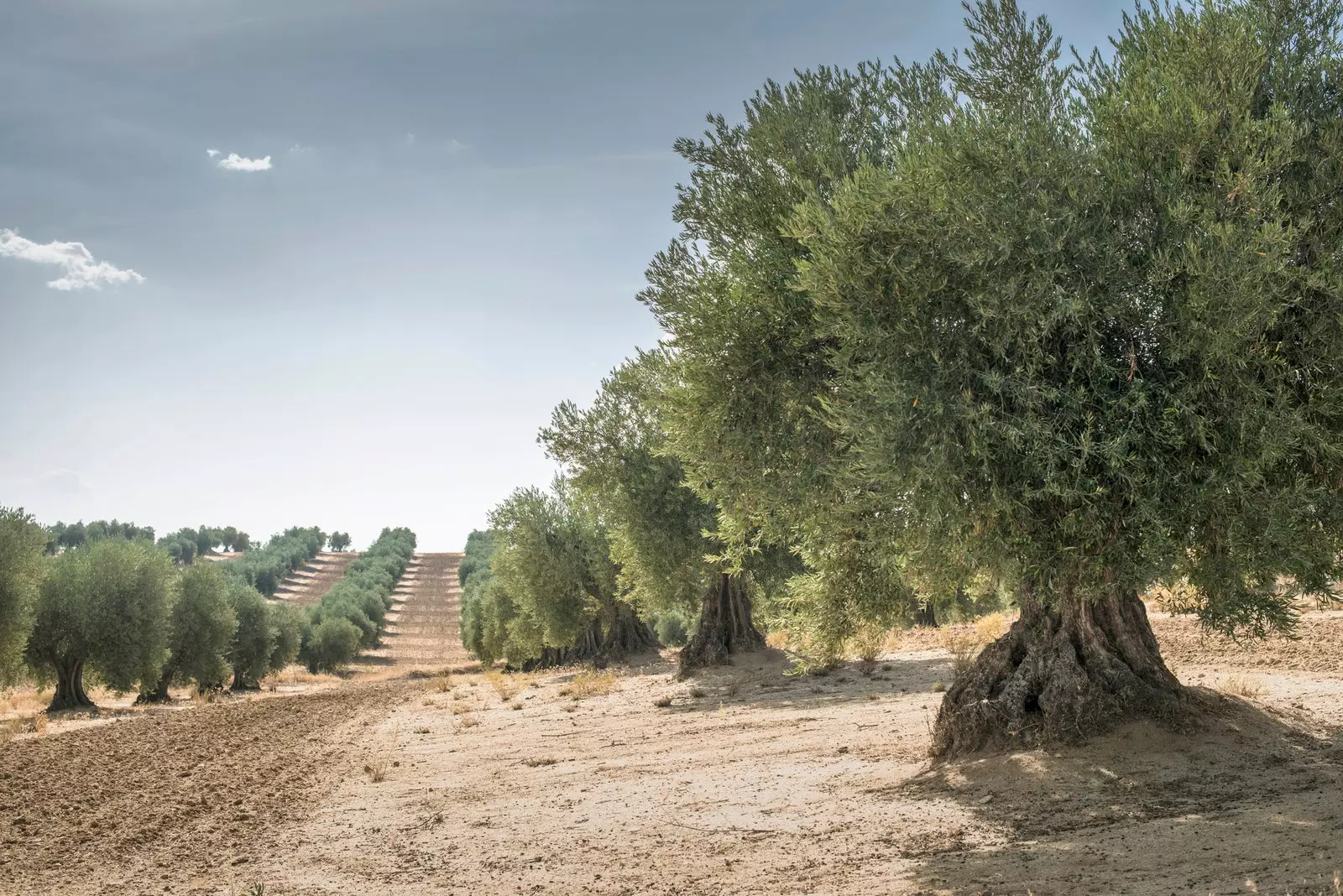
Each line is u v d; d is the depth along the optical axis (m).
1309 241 9.31
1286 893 5.79
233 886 9.29
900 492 10.09
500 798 13.50
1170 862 6.98
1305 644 18.14
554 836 10.55
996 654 12.64
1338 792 8.61
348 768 18.14
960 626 32.41
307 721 28.97
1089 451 8.92
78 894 9.29
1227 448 8.99
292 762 19.28
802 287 10.42
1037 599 11.50
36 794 15.86
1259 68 9.59
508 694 33.47
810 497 12.46
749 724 18.58
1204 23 9.80
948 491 9.32
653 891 7.94
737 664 30.98
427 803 13.55
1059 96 10.85
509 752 18.67
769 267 13.15
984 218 9.52
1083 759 10.75
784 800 11.25
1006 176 9.70
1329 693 13.77
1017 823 9.02
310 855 10.62
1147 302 9.34
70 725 33.06
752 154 15.10
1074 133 10.07
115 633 53.75
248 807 14.09
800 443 13.00
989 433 9.25
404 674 94.12
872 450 9.36
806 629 13.34
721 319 13.16
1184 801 9.04
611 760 16.12
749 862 8.66
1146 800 9.23
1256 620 9.57
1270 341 9.51
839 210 10.30
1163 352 9.21
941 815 9.68
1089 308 9.02
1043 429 8.98
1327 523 9.45
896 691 20.69
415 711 30.84
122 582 55.78
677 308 14.79
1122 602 12.09
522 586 53.91
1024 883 6.95
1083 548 9.45
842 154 13.98
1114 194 9.67
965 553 9.83
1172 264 9.04
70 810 14.22
